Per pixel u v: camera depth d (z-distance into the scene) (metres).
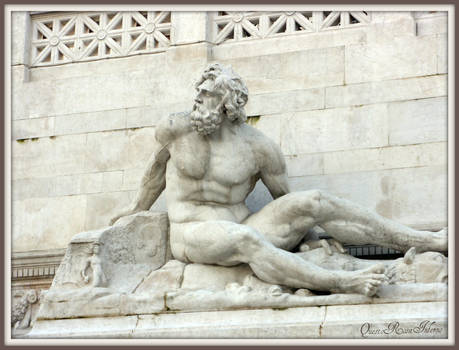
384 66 14.73
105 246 13.98
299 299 12.97
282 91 15.04
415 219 14.19
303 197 13.59
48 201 15.66
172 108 15.48
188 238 13.66
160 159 14.11
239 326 13.00
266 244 13.26
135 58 15.91
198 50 15.54
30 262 15.29
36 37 16.47
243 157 13.84
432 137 14.36
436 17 14.94
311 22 15.30
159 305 13.43
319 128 14.80
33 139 15.93
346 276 12.91
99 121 15.74
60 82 16.02
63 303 13.76
